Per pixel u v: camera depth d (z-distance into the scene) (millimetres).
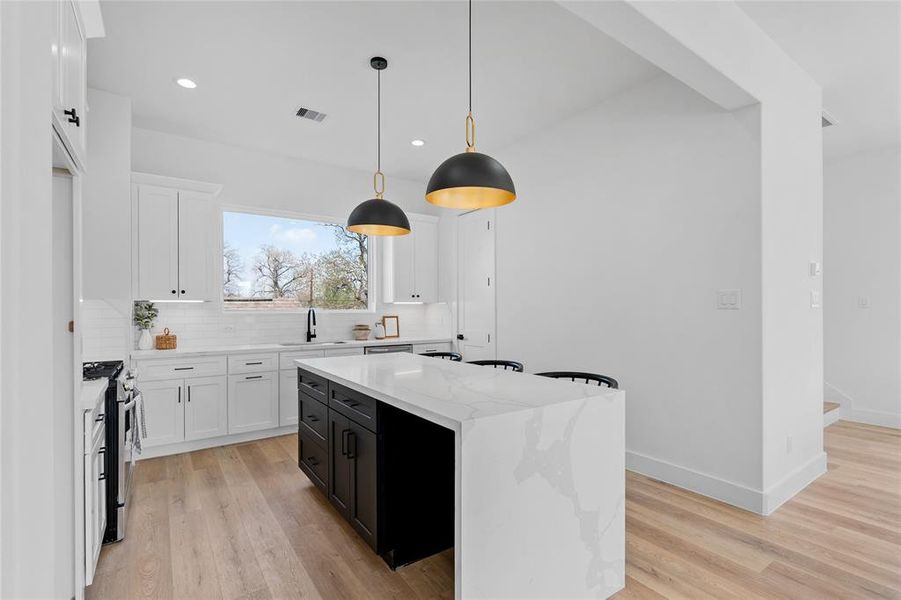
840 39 2729
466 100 3523
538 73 3127
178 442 3766
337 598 1940
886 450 3801
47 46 401
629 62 2998
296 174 4910
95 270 3248
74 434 1731
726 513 2668
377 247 5535
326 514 2688
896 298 4484
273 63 2990
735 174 2777
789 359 2920
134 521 2594
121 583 2027
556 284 3947
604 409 1957
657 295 3188
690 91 2998
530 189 4211
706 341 2922
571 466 1826
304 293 5047
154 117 3816
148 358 3643
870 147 4512
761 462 2668
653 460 3199
